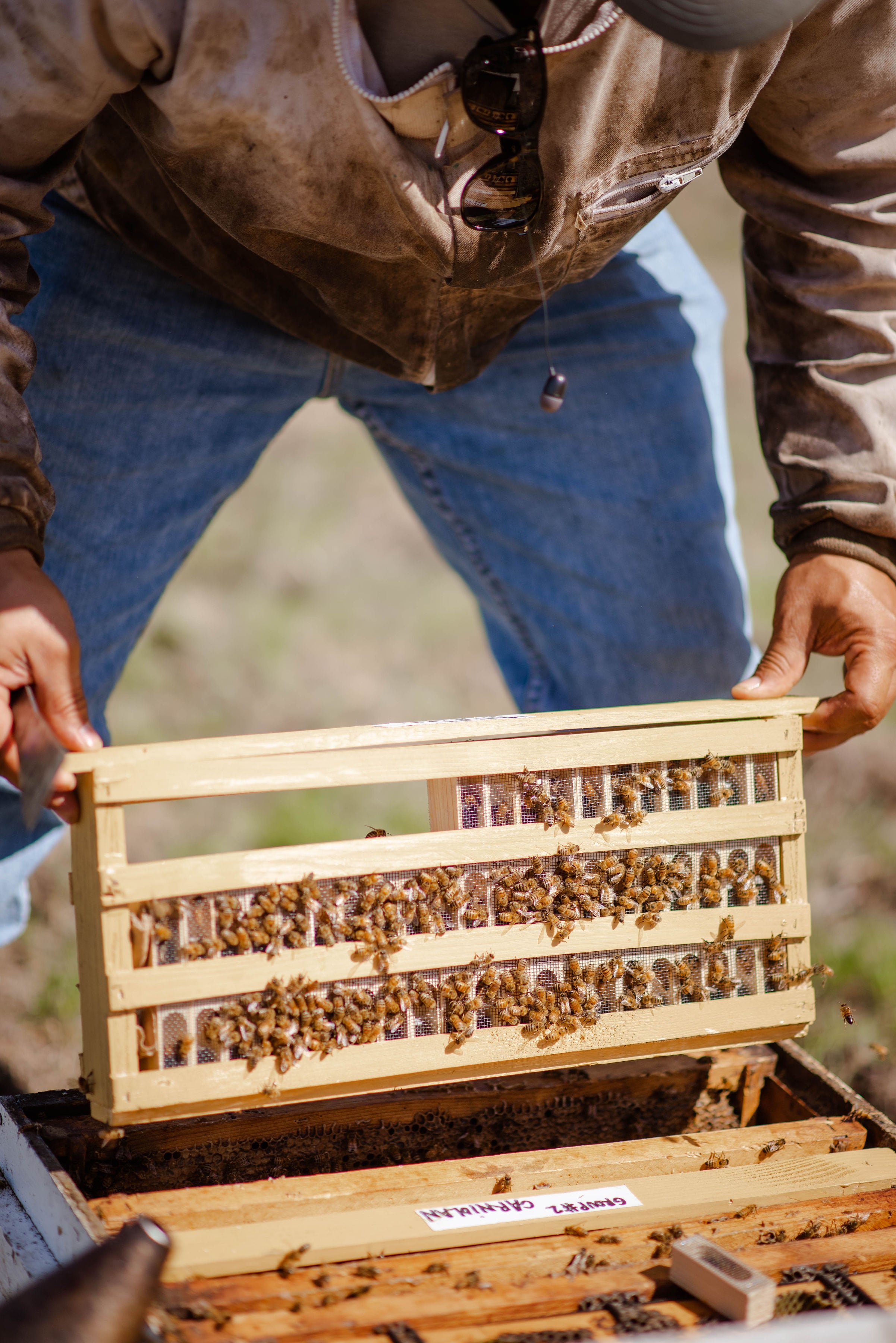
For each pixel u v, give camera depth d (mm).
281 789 1345
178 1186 1525
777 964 1551
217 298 1982
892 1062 2416
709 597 2383
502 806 1445
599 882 1456
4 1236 1396
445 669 4562
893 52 1569
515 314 1737
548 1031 1444
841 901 2996
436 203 1398
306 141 1326
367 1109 1576
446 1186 1382
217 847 3363
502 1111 1636
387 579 5461
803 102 1646
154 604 2330
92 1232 1200
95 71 1308
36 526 1500
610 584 2408
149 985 1290
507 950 1426
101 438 2029
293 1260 1217
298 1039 1354
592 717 1464
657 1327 1140
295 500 6293
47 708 1430
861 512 1723
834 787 3545
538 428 2316
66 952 2840
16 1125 1486
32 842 2066
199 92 1287
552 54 1305
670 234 2316
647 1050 1509
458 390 2289
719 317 2414
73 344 1934
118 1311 954
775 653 1757
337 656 4648
